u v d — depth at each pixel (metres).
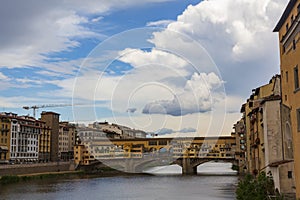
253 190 21.03
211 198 38.06
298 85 17.95
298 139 17.86
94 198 41.75
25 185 57.19
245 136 51.12
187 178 62.47
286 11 21.05
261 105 29.38
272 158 25.94
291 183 20.69
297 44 17.64
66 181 62.97
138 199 39.34
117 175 63.19
